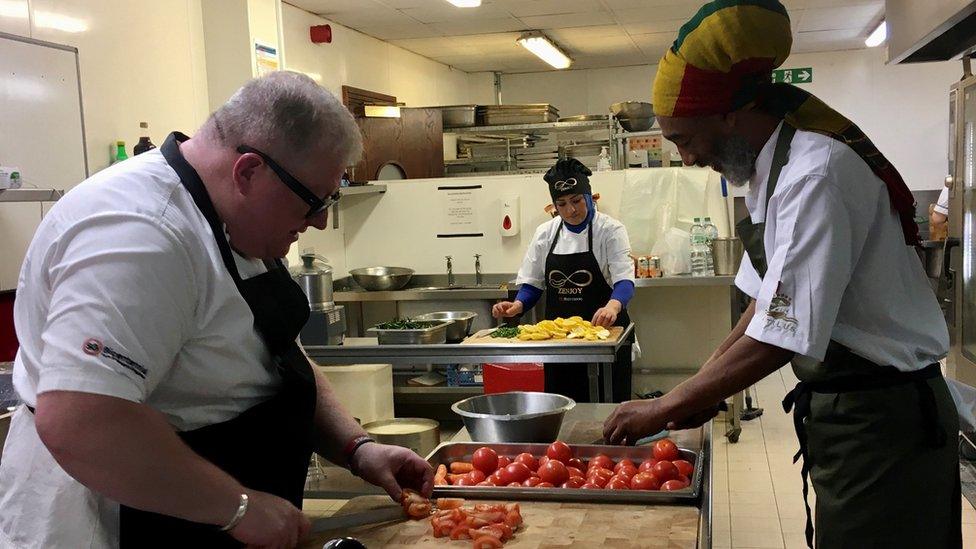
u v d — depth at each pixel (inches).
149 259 49.9
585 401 177.0
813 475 72.7
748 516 154.0
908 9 132.2
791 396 75.0
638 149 291.6
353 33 306.0
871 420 67.9
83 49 165.5
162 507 50.0
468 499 72.8
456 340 182.5
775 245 67.6
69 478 54.7
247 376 59.2
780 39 67.7
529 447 83.8
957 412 71.1
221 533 57.1
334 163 55.2
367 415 189.3
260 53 205.3
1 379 115.7
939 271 185.8
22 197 121.1
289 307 62.0
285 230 56.8
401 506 71.2
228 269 55.9
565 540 62.5
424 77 376.8
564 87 433.7
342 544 50.6
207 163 55.4
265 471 60.7
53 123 156.4
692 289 229.0
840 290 64.5
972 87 160.7
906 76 392.8
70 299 48.6
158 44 186.7
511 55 380.5
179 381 55.7
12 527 55.9
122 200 51.7
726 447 195.8
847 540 69.6
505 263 236.4
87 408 46.9
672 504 69.0
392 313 236.5
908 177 398.0
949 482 68.8
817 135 67.1
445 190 237.3
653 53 388.2
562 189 174.2
